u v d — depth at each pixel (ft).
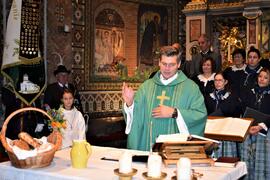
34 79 22.30
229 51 36.70
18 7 21.34
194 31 36.58
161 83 12.71
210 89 19.44
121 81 37.17
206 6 35.99
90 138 30.40
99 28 35.14
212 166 10.16
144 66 39.11
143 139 12.55
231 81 19.43
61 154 11.68
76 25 33.04
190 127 11.94
